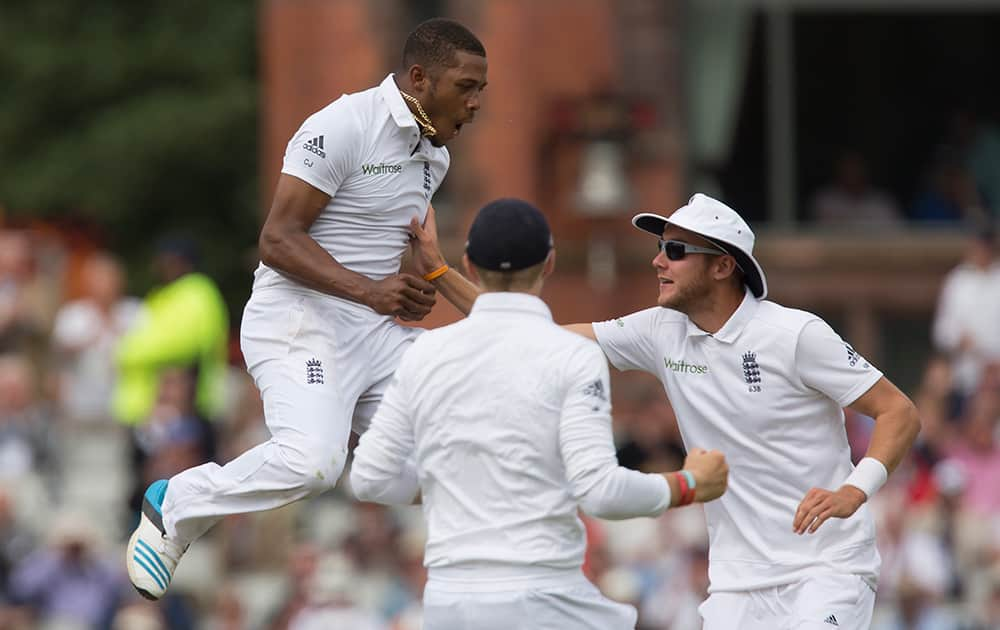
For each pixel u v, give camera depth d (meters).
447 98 23.02
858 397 22.95
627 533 47.53
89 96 104.56
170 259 51.41
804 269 58.81
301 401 22.84
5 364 56.22
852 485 22.39
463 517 19.81
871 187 59.28
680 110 57.03
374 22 56.44
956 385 49.59
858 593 23.16
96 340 61.12
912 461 46.62
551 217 56.09
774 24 58.59
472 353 19.88
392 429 20.27
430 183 23.81
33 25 106.00
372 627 43.31
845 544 23.31
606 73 56.41
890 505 44.56
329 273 22.80
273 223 22.80
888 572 43.56
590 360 19.75
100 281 62.22
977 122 59.38
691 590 41.41
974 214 59.22
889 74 59.06
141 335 50.91
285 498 22.75
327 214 23.16
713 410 23.45
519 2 56.00
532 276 20.17
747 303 23.22
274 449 22.70
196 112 100.19
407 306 23.14
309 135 22.77
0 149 103.69
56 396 60.75
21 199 100.31
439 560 19.94
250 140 101.75
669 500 19.84
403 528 48.53
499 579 19.61
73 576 47.44
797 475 23.30
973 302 50.66
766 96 58.66
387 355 23.81
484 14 56.12
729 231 22.91
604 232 56.16
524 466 19.61
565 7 56.22
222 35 104.38
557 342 19.81
